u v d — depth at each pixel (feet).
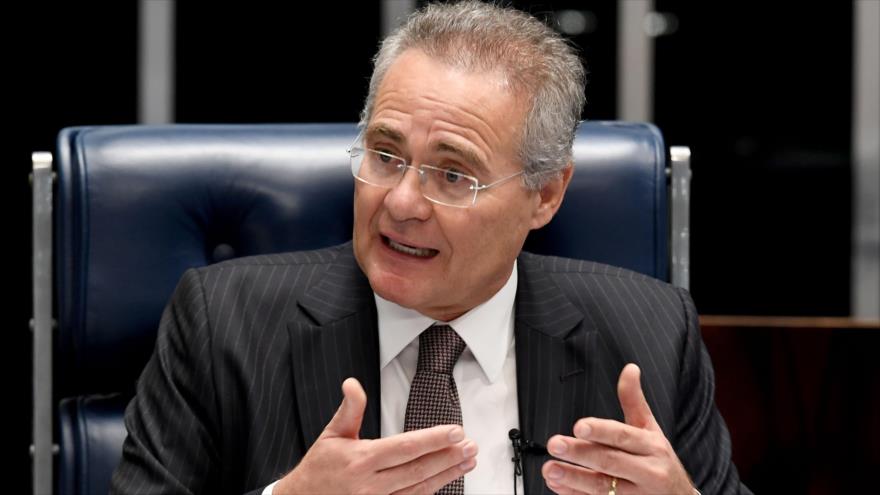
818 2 39.70
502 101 16.53
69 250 18.92
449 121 16.19
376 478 14.44
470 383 17.81
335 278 18.45
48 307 19.16
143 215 19.16
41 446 19.10
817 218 40.70
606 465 14.64
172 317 18.24
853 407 21.84
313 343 17.66
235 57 39.04
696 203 40.96
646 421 15.16
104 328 18.93
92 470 18.75
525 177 16.90
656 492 14.67
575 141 20.68
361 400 14.55
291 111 39.45
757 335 21.99
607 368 18.43
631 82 40.42
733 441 22.03
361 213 16.63
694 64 40.29
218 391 17.25
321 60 39.34
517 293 18.61
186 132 19.89
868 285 40.57
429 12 16.98
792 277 40.91
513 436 17.35
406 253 16.62
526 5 40.06
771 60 40.16
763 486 22.03
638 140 20.83
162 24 38.47
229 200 19.80
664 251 20.70
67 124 38.11
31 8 37.42
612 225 20.53
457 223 16.29
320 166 20.17
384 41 17.38
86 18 37.86
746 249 40.91
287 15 39.04
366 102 17.51
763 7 39.91
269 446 16.97
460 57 16.55
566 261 19.84
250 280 18.33
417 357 17.80
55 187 19.34
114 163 19.16
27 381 38.09
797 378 21.90
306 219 20.01
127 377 19.40
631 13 40.14
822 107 40.16
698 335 19.34
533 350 18.07
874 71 39.88
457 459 14.47
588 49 40.40
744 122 40.42
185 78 38.83
